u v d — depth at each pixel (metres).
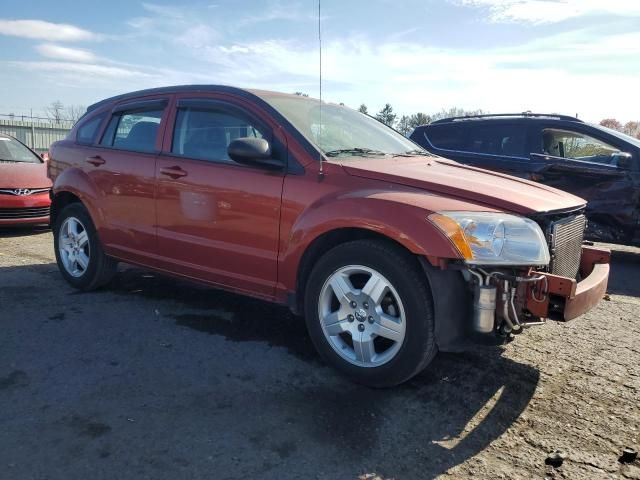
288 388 3.22
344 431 2.77
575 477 2.45
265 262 3.70
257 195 3.68
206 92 4.26
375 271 3.15
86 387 3.16
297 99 4.32
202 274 4.12
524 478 2.44
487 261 2.86
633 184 6.84
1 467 2.39
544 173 7.34
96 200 4.79
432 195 3.14
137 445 2.59
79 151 5.09
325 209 3.32
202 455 2.53
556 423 2.91
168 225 4.27
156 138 4.44
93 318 4.32
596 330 4.39
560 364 3.67
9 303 4.63
